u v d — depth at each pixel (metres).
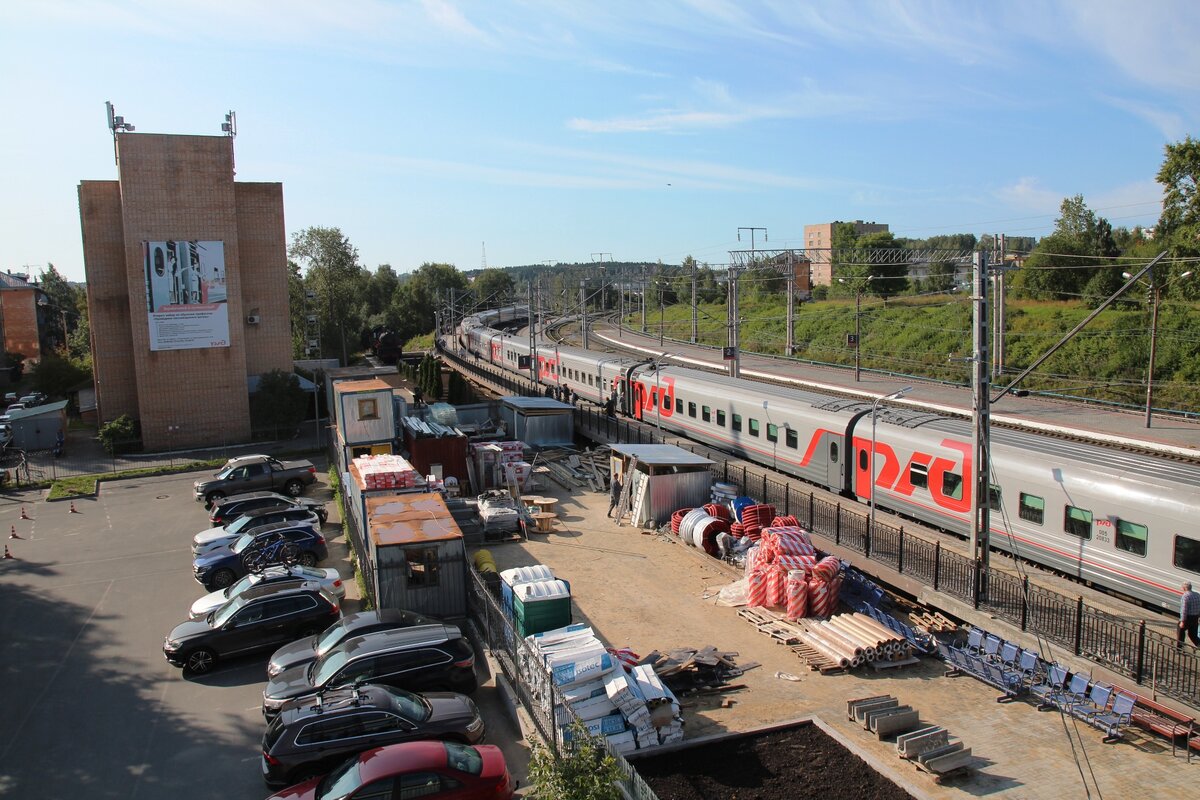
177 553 25.84
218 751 14.08
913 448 23.52
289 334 50.62
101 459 41.28
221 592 19.80
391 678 14.58
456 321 124.19
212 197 42.31
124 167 40.69
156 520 29.97
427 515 20.17
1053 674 14.26
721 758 12.77
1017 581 16.53
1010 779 12.04
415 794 10.86
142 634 19.39
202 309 42.78
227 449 43.00
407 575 18.38
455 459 30.50
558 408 38.56
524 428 38.03
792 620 18.17
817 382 48.34
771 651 17.00
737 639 17.62
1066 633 15.39
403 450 33.91
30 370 87.19
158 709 15.63
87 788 13.01
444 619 18.69
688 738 13.39
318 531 24.19
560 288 142.38
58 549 26.50
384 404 31.41
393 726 12.70
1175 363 45.09
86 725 15.02
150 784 13.10
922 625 17.38
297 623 17.78
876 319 69.69
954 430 22.75
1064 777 12.07
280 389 45.38
